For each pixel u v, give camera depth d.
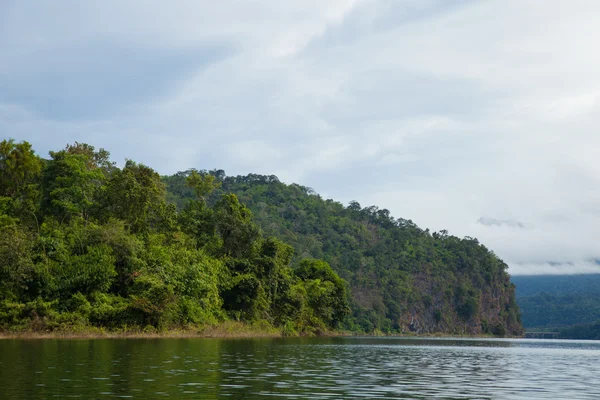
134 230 64.06
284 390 17.58
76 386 17.06
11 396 15.07
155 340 46.47
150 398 15.20
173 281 59.03
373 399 16.36
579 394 19.00
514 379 24.19
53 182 61.31
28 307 47.62
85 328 48.91
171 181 190.75
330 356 35.34
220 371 22.64
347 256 195.38
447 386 20.53
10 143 62.16
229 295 71.56
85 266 52.44
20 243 49.84
